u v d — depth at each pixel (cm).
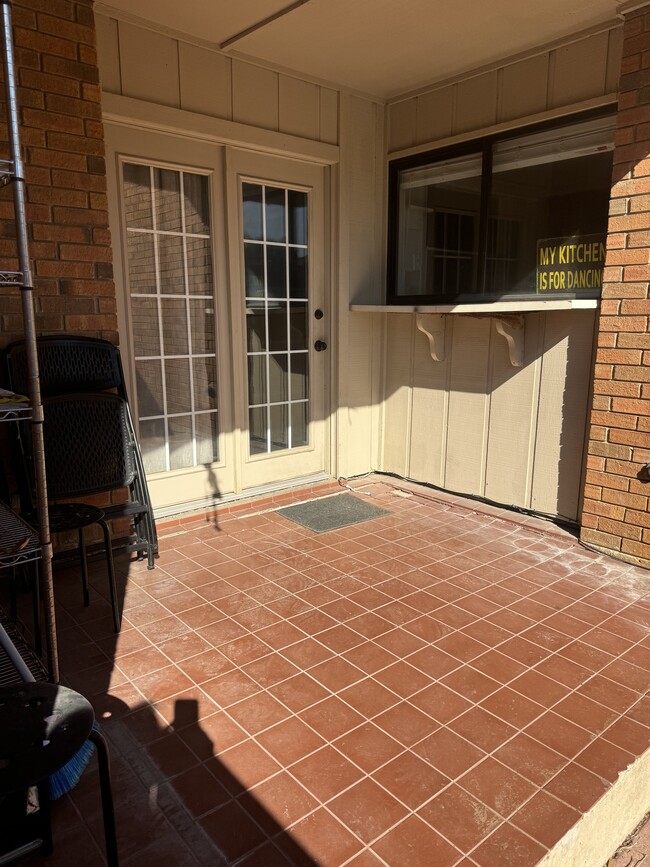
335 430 446
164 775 174
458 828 157
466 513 392
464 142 385
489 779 174
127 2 296
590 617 263
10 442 278
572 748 186
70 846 151
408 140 418
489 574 305
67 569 310
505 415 387
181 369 371
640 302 296
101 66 307
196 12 306
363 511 396
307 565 314
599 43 319
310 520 378
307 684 216
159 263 352
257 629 252
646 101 283
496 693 212
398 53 352
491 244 380
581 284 342
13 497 286
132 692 210
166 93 330
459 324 406
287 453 432
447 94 391
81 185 292
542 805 165
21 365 274
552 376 360
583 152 333
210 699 207
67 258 292
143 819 159
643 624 258
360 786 171
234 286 381
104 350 301
